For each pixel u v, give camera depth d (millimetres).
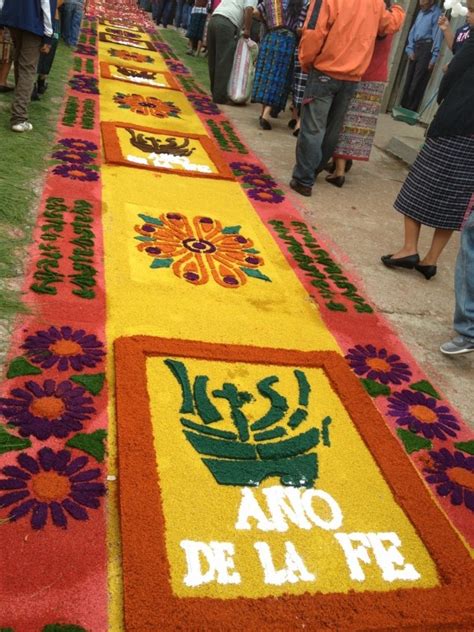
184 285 3639
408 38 9211
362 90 5773
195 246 4160
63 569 1890
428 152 4113
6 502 2035
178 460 2357
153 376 2785
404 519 2320
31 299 3154
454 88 3934
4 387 2518
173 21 17609
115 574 1911
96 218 4246
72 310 3145
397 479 2465
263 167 6223
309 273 4129
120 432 2389
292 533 2170
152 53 11773
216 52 8344
